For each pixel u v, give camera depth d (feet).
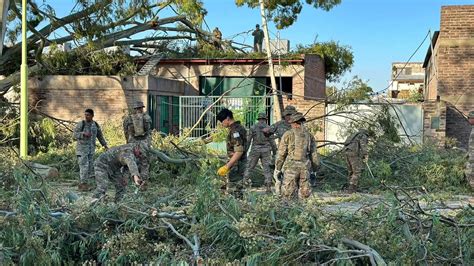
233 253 19.40
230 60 82.02
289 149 29.12
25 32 54.24
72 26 68.39
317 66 88.74
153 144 47.21
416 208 20.72
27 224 18.97
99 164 31.04
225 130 49.01
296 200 21.61
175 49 89.51
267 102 78.54
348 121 66.64
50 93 75.82
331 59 94.63
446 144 58.34
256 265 17.70
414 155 47.03
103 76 74.95
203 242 19.81
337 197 38.47
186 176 40.83
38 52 71.92
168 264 18.28
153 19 78.59
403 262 17.71
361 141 42.06
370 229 18.93
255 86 82.23
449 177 43.88
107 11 67.31
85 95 75.36
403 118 71.36
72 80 75.51
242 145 31.71
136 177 29.19
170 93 80.12
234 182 30.91
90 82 75.05
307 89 81.87
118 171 31.42
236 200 20.89
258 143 38.93
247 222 18.83
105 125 63.26
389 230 18.93
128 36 80.59
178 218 20.99
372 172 44.14
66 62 76.89
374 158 47.37
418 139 68.80
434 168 43.98
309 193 29.01
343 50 94.89
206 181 21.22
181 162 42.45
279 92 69.41
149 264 18.62
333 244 18.35
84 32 67.72
